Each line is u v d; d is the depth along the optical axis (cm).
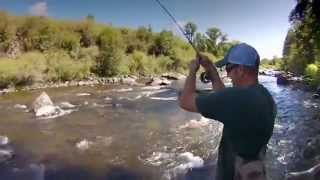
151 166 905
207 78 259
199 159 942
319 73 2748
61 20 4000
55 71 3050
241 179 212
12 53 3353
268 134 216
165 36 4953
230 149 219
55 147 1080
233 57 223
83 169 895
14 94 2331
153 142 1130
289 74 3869
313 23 2256
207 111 216
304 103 2000
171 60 4825
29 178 835
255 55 223
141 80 3597
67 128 1327
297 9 2133
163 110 1722
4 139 1152
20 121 1443
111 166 912
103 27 4272
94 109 1738
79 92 2462
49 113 1577
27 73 2725
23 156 993
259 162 213
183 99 229
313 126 1357
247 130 210
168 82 3253
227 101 212
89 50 3672
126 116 1566
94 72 3575
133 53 4478
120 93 2414
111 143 1122
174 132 1262
